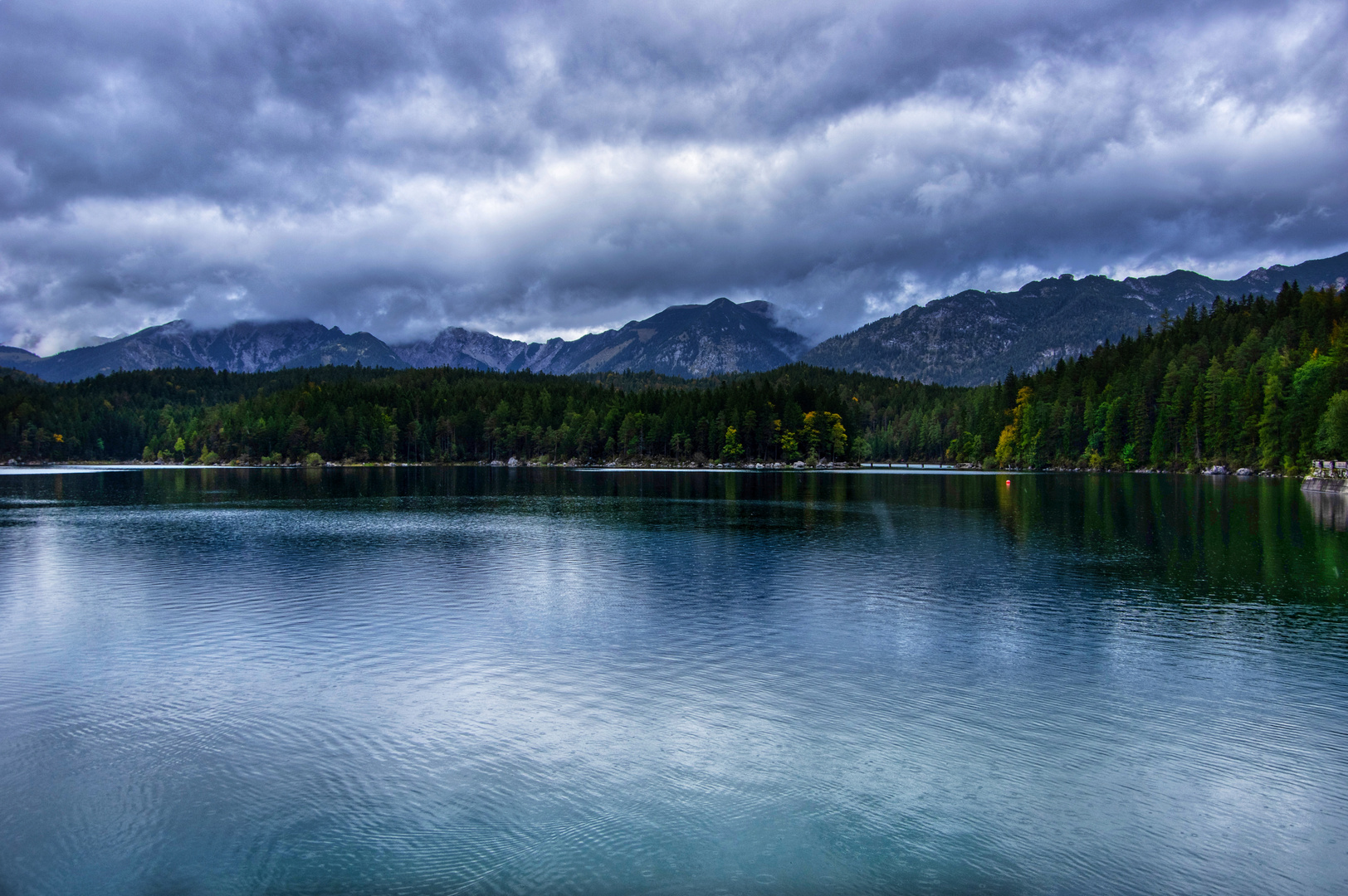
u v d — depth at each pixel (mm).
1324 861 15180
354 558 50188
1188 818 16797
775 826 16328
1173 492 100688
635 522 72688
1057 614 34438
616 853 15359
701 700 23609
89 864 15078
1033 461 193000
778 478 162250
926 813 16906
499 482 148375
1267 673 26219
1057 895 14125
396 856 15281
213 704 23359
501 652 28469
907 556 50625
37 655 28188
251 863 15086
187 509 87750
